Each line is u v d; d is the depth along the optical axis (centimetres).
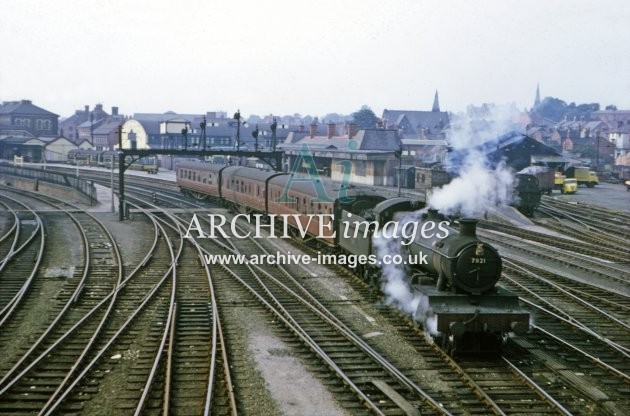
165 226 3195
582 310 1666
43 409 975
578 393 1099
